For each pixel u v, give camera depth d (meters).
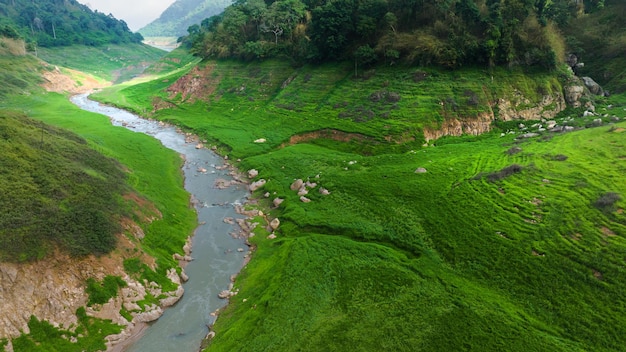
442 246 40.00
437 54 78.75
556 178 43.94
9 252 32.31
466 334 29.89
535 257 35.28
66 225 37.59
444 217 43.44
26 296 31.42
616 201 37.38
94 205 42.38
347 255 40.81
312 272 38.59
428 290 35.03
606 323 28.83
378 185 52.59
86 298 33.91
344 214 48.59
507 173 47.25
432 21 85.19
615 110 70.94
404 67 83.75
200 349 32.28
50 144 52.66
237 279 40.94
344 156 67.00
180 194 59.50
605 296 30.58
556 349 27.78
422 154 61.72
